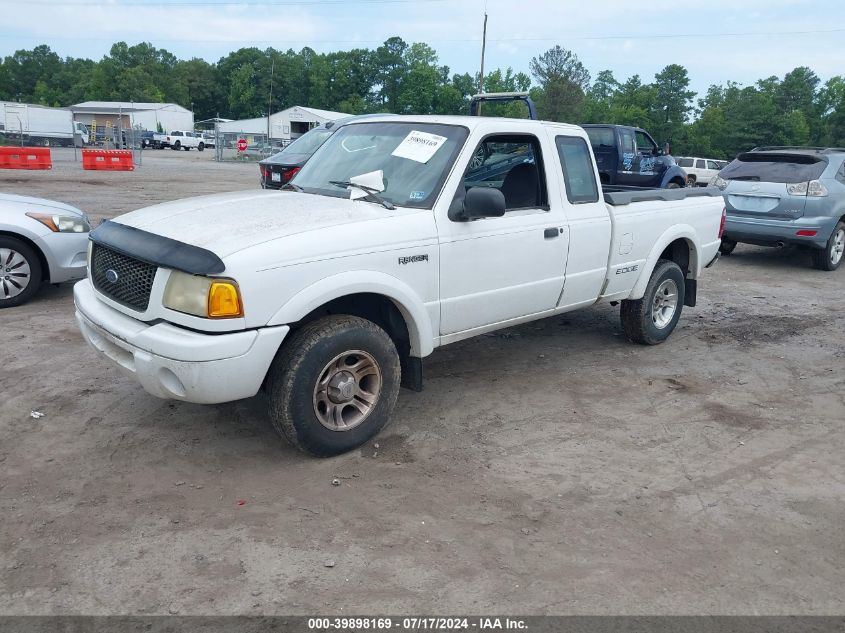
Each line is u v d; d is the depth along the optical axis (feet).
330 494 12.25
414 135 15.66
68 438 14.01
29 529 10.93
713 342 22.40
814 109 315.37
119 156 91.20
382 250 13.19
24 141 164.45
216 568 10.14
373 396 13.78
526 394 17.26
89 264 14.28
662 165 63.05
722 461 13.99
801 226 33.68
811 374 19.45
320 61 394.93
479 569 10.28
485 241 15.05
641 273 19.83
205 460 13.32
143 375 12.13
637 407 16.69
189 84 450.71
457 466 13.42
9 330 20.68
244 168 115.03
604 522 11.63
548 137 16.83
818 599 9.91
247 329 11.69
